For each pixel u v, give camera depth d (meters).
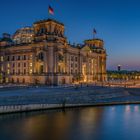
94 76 163.50
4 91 72.50
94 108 65.94
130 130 42.75
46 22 121.06
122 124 47.25
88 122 48.56
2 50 140.75
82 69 148.50
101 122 48.31
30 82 123.00
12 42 148.75
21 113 55.88
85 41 179.25
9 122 47.19
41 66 121.25
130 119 51.75
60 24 127.00
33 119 50.25
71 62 135.88
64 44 126.75
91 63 160.38
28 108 57.56
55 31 123.38
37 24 125.00
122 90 94.25
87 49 153.00
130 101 77.38
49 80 115.31
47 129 42.62
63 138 37.22
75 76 138.38
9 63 136.38
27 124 45.84
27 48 126.88
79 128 43.62
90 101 73.06
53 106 62.22
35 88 86.38
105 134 39.84
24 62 128.12
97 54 168.75
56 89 82.44
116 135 39.56
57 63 120.00
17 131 40.94
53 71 117.25
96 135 39.34
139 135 39.62
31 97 61.53
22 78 128.25
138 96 90.25
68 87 93.56
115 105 72.06
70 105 65.50
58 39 122.12
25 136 38.12
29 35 161.12
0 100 55.28
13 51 134.38
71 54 136.00
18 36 164.88
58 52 120.69
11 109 54.81
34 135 38.72
